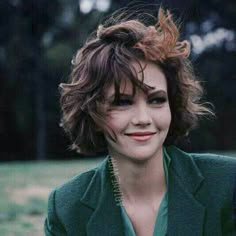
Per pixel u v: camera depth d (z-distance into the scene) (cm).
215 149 2616
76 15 2706
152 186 237
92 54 229
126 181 237
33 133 2712
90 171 250
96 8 2669
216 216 232
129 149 225
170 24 234
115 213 238
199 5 2673
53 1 2720
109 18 267
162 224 235
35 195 785
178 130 246
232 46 2808
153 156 231
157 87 224
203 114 251
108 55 226
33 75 2694
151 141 224
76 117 238
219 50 2805
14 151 2706
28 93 2702
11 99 2712
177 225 231
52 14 2730
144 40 228
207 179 236
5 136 2700
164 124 225
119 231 237
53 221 248
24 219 653
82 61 234
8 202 733
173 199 234
